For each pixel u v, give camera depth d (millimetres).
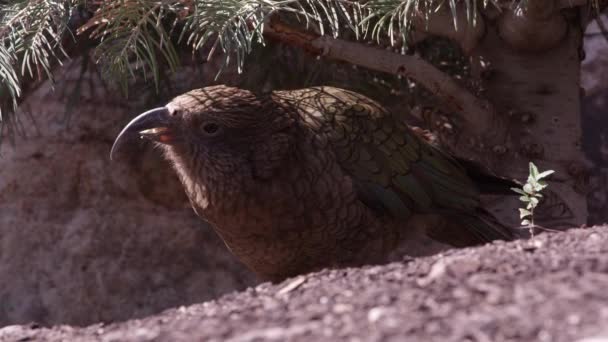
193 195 6887
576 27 8367
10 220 11195
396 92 9211
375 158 6945
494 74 8453
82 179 10945
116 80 8258
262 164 6574
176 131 6715
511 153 8375
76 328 4906
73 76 10648
